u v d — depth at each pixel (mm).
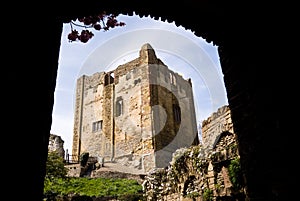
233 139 8328
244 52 3693
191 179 9781
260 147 3334
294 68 2777
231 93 4047
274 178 3053
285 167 2895
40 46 2586
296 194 2723
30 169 2209
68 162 22719
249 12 3490
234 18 3773
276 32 3057
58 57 3051
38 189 2277
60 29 3203
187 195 9602
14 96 2100
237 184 7398
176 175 10656
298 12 2691
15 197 1982
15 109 2096
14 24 2170
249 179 3504
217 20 4020
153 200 12203
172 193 10922
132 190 16188
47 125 2588
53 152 13203
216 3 3775
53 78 2848
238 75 3859
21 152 2117
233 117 3984
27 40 2350
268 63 3205
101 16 3910
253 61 3498
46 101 2617
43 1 2719
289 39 2850
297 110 2730
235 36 3877
